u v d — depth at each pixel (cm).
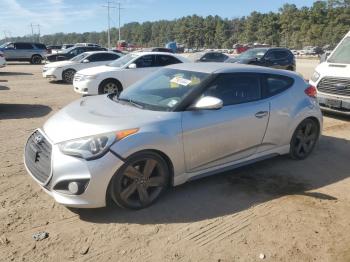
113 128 411
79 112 461
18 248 365
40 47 3375
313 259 362
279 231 407
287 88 578
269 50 1783
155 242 381
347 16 9862
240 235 398
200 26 14062
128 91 542
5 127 802
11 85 1612
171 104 468
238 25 13525
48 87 1565
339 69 903
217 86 496
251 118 516
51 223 409
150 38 15912
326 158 633
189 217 429
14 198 461
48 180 400
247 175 549
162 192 453
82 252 362
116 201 419
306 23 10419
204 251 370
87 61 1756
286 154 610
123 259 354
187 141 454
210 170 491
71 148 395
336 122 910
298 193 497
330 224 423
